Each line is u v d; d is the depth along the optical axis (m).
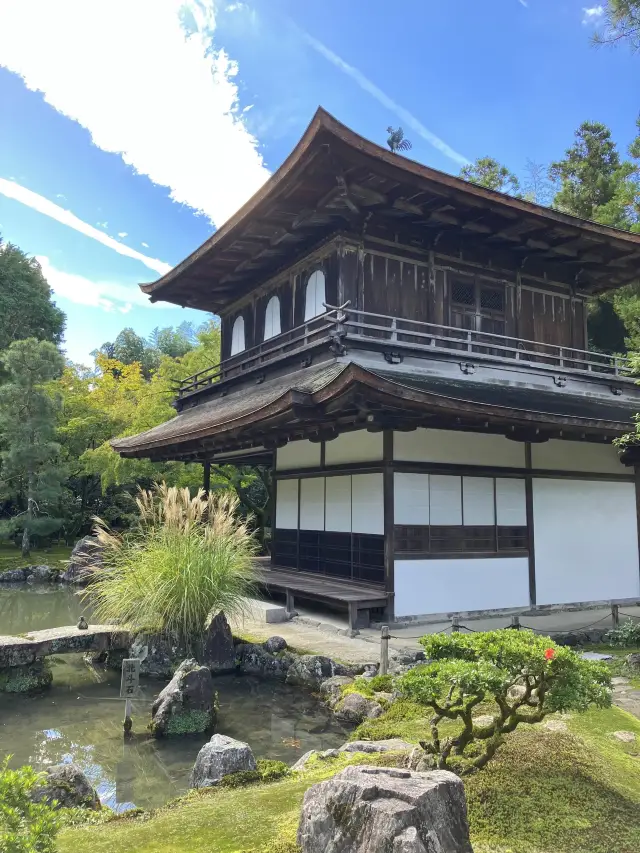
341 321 10.33
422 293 12.05
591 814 3.25
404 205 10.95
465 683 3.24
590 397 13.02
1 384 26.67
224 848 2.99
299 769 4.56
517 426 9.83
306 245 12.66
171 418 19.62
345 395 8.21
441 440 10.28
